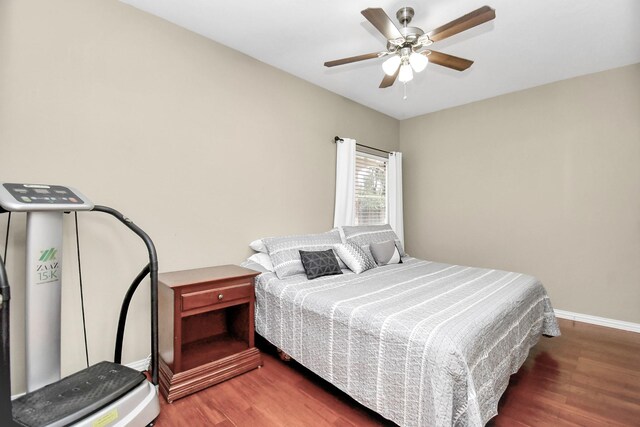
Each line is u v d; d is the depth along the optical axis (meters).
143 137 2.18
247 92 2.79
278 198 3.08
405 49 1.98
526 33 2.43
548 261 3.43
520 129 3.60
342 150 3.65
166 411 1.74
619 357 2.43
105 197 2.02
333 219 3.68
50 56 1.81
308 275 2.48
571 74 3.17
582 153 3.21
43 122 1.79
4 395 1.15
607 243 3.09
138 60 2.15
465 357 1.34
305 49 2.70
